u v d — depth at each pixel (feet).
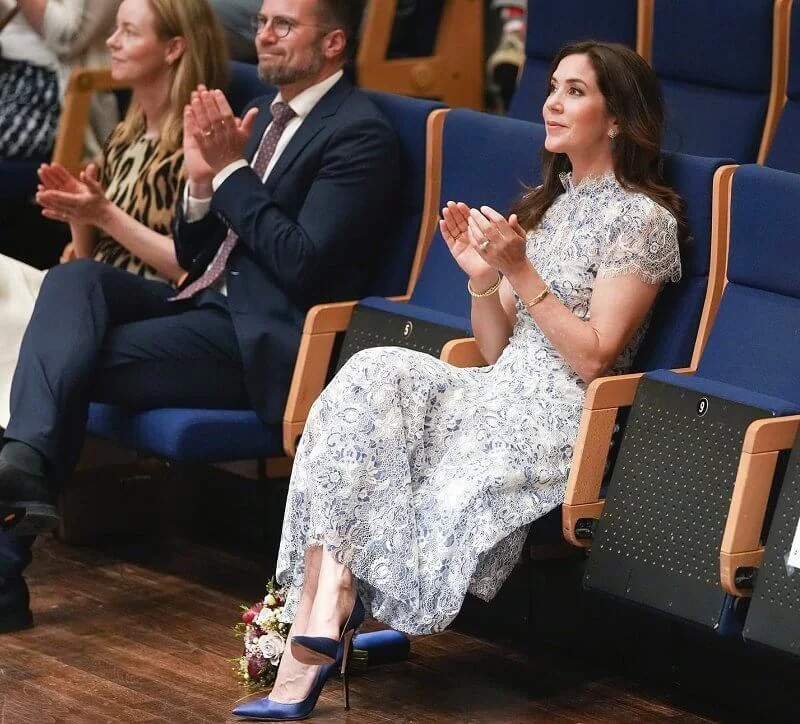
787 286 26.37
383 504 25.21
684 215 27.30
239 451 30.78
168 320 31.07
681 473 24.94
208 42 34.40
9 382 32.42
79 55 41.75
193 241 32.76
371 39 42.06
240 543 34.47
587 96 27.07
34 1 41.16
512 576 29.43
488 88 50.47
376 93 33.14
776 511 23.66
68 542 33.81
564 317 26.30
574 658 28.63
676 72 37.45
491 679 27.48
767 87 36.17
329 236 31.42
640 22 38.04
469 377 27.25
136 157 34.60
